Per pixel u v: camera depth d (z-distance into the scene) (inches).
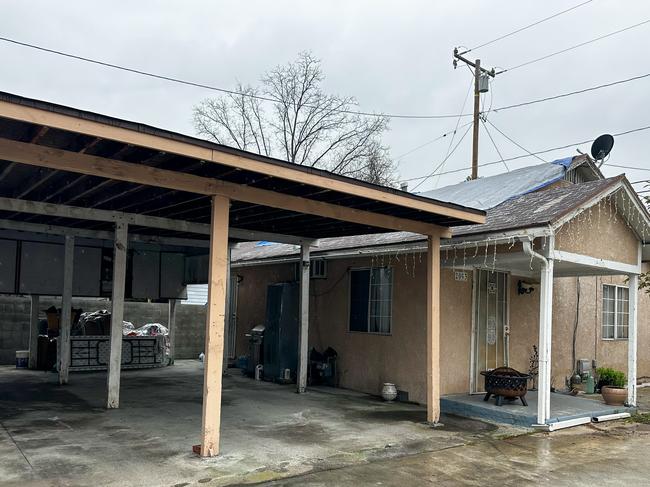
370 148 1058.1
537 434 258.7
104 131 152.7
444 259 322.7
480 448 230.2
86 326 463.2
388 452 218.4
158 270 440.8
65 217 279.0
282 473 187.0
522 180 411.8
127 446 213.3
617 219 320.5
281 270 465.7
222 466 191.0
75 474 177.8
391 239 354.3
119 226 294.5
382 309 361.4
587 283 425.1
